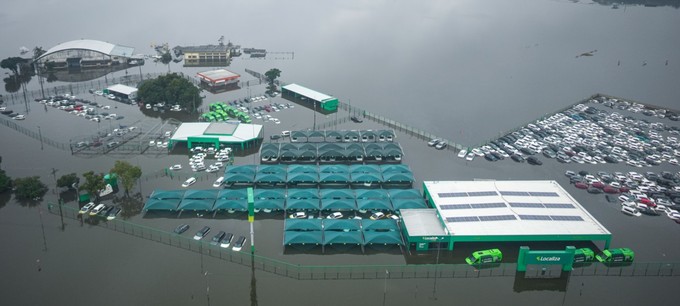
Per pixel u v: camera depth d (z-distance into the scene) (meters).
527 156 173.25
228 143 173.12
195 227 127.69
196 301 102.88
